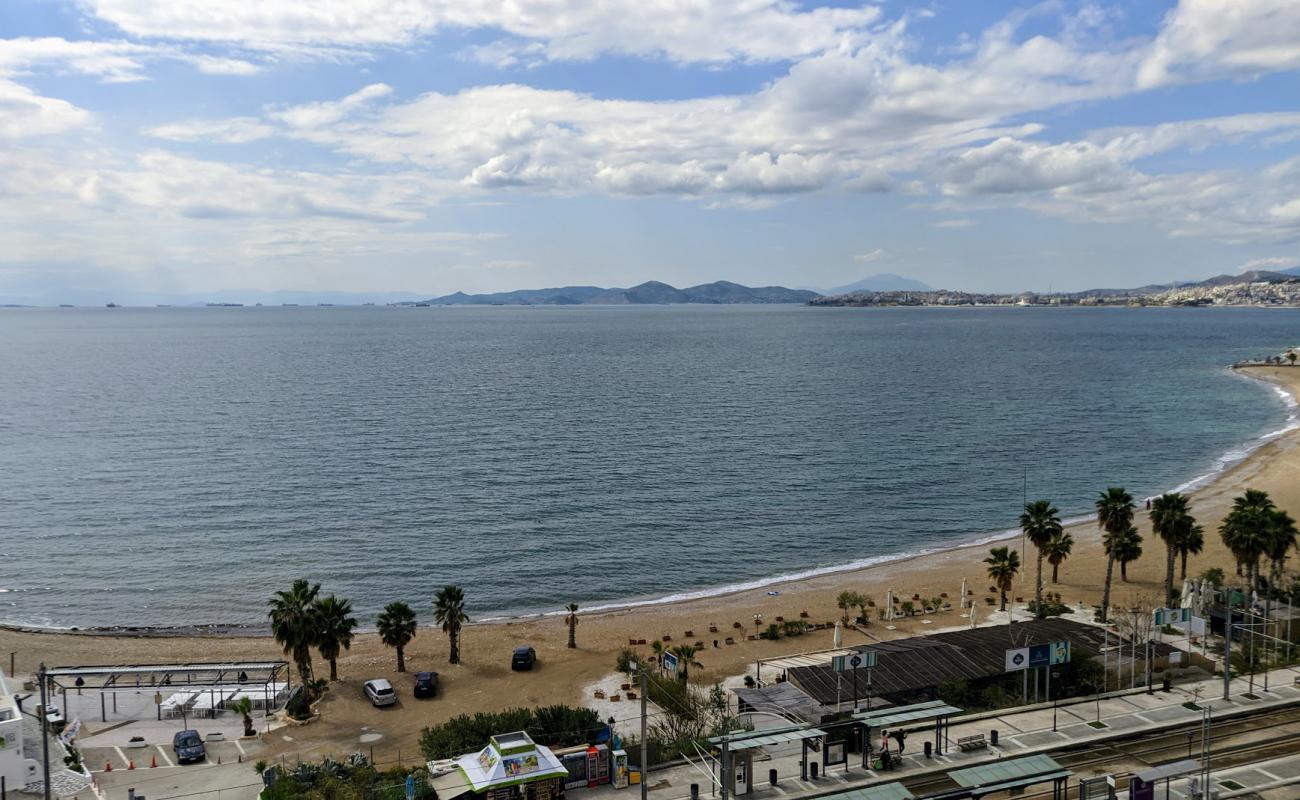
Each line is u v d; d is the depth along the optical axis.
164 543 110.06
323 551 107.44
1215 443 170.62
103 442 169.38
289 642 66.69
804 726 49.47
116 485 136.75
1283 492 127.00
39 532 113.88
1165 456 159.88
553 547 109.81
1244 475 141.62
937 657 64.31
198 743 56.50
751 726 54.62
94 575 99.06
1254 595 76.06
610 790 47.53
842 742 51.81
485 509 125.25
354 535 113.50
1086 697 58.50
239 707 61.56
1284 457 151.75
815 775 48.53
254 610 89.75
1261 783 46.44
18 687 68.94
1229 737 52.44
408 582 98.00
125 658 76.88
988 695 60.25
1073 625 71.44
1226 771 47.97
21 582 97.06
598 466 151.88
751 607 89.25
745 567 103.94
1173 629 73.00
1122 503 81.19
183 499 129.25
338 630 68.50
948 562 104.44
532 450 164.62
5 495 130.88
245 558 104.88
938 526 120.06
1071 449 166.25
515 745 45.62
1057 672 61.91
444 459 156.50
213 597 93.12
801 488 137.88
